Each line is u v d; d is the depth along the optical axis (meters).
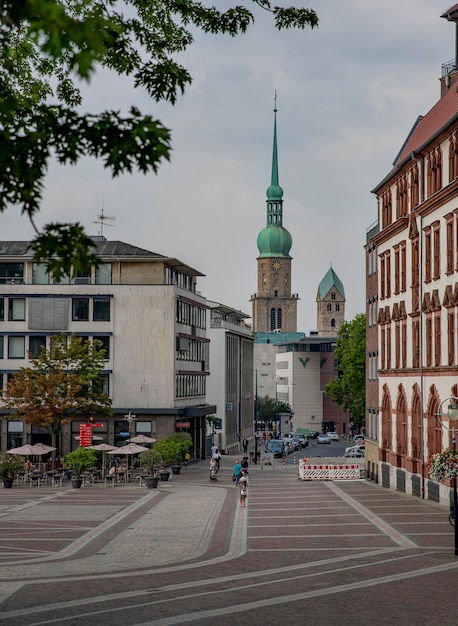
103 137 13.35
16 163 13.48
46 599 24.39
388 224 68.25
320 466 76.19
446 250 52.28
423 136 60.31
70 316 92.25
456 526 32.38
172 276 98.62
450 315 51.22
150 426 92.06
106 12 14.83
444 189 51.28
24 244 96.56
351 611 22.69
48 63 25.89
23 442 90.38
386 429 68.75
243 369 151.75
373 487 67.50
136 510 50.78
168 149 13.27
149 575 28.67
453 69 63.66
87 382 78.00
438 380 53.41
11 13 10.27
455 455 40.03
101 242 98.06
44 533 40.72
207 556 33.34
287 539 37.88
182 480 75.25
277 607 23.19
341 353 131.38
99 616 22.06
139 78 21.62
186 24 24.42
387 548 34.50
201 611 22.66
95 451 74.81
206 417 110.44
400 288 64.56
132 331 92.38
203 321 112.06
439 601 23.95
